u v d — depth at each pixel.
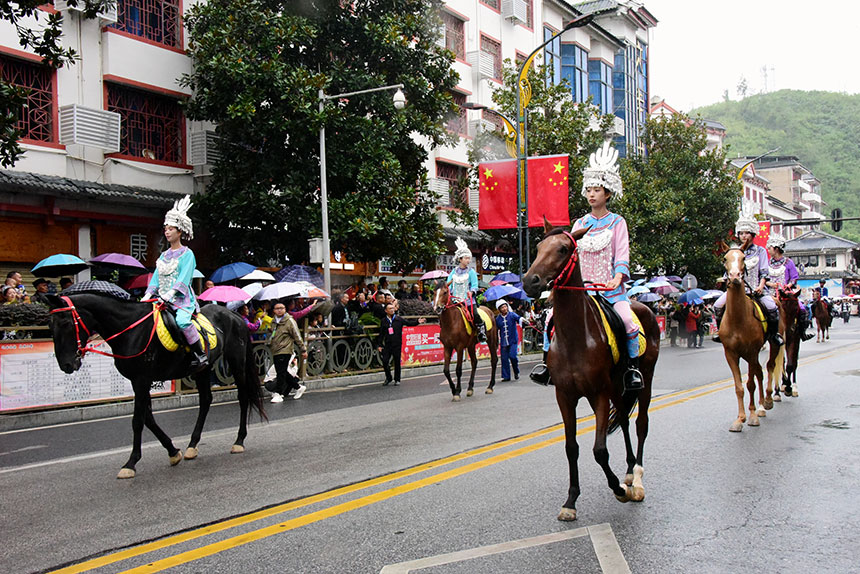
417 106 19.45
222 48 16.94
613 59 43.09
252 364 8.88
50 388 11.34
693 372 16.41
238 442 8.53
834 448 7.72
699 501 5.82
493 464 7.27
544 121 24.91
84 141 16.77
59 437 9.86
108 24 17.84
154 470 7.59
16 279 13.71
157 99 19.11
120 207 17.50
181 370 7.99
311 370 15.69
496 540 4.98
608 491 6.20
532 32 34.31
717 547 4.75
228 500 6.23
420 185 21.06
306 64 18.64
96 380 11.98
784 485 6.26
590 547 4.79
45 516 5.91
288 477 7.00
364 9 18.89
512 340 16.33
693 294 28.19
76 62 17.22
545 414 10.59
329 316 16.77
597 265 6.12
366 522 5.46
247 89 16.38
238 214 17.20
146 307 7.66
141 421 7.51
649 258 31.11
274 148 17.86
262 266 19.30
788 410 10.43
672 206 31.91
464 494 6.18
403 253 18.78
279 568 4.56
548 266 5.23
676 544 4.82
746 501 5.80
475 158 26.05
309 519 5.57
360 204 17.58
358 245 18.52
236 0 16.98
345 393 14.45
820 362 17.86
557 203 20.50
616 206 26.08
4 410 10.77
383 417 10.83
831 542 4.82
